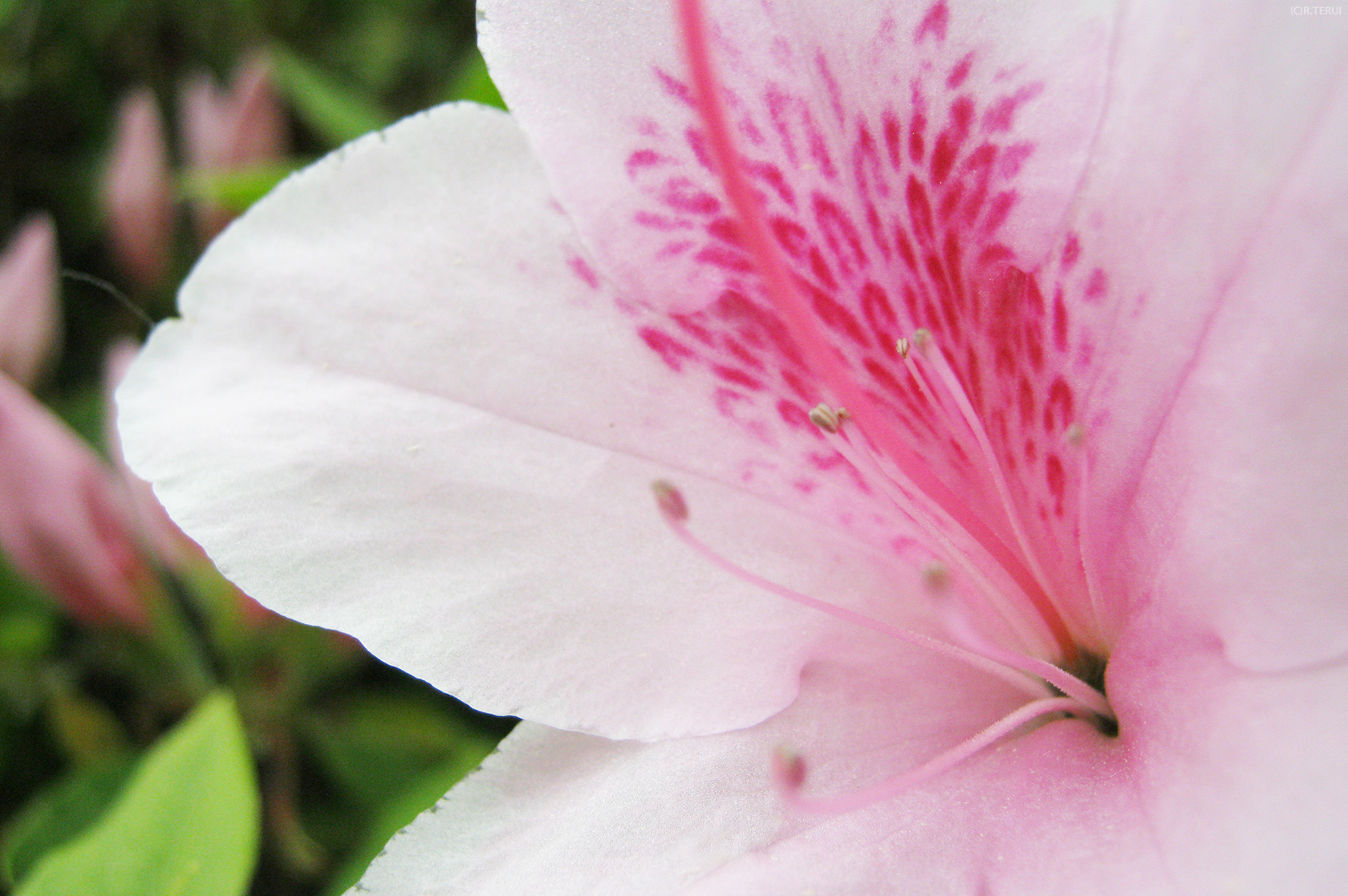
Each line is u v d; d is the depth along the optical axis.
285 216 0.12
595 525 0.11
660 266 0.11
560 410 0.11
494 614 0.11
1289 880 0.10
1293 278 0.10
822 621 0.12
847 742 0.11
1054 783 0.11
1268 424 0.10
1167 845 0.10
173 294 0.17
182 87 0.19
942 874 0.11
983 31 0.11
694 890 0.11
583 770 0.11
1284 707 0.10
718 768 0.11
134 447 0.11
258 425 0.11
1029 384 0.11
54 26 0.18
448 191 0.12
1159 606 0.11
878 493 0.12
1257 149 0.10
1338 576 0.10
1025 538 0.11
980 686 0.12
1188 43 0.11
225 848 0.12
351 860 0.14
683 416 0.12
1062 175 0.11
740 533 0.12
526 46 0.11
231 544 0.11
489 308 0.11
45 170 0.18
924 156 0.11
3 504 0.14
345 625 0.11
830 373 0.11
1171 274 0.11
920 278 0.11
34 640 0.15
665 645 0.11
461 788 0.11
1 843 0.15
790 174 0.11
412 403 0.11
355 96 0.18
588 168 0.11
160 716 0.15
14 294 0.16
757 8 0.11
